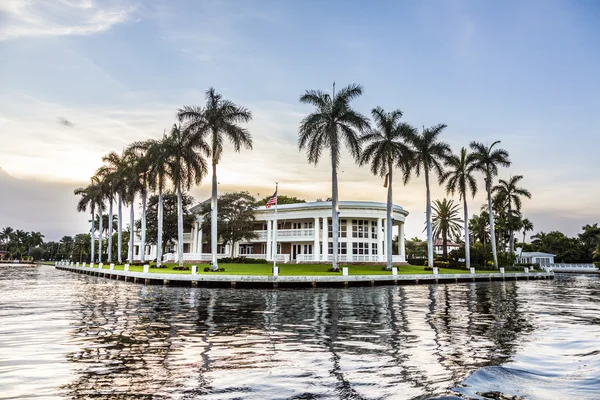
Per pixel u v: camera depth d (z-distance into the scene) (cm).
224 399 702
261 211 6875
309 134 4631
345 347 1120
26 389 746
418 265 6719
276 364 934
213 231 4353
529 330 1425
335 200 4438
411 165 5397
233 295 2769
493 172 6425
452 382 798
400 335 1307
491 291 3412
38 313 1775
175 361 955
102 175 7681
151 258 8394
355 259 5997
